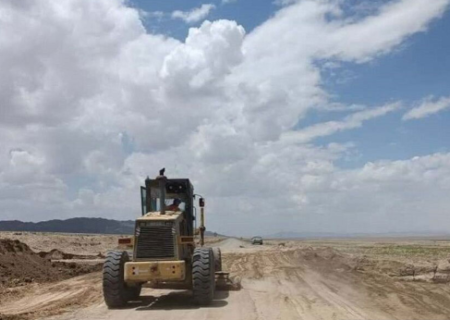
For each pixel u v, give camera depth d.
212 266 15.68
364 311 14.24
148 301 16.52
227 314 13.80
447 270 24.39
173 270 15.08
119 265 15.41
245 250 55.59
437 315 13.99
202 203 18.80
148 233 15.49
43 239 59.44
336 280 22.20
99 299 17.45
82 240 68.38
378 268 27.78
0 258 26.52
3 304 17.55
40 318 13.79
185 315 13.77
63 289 20.83
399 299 16.59
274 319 12.96
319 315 13.50
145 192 17.75
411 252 47.62
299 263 32.88
